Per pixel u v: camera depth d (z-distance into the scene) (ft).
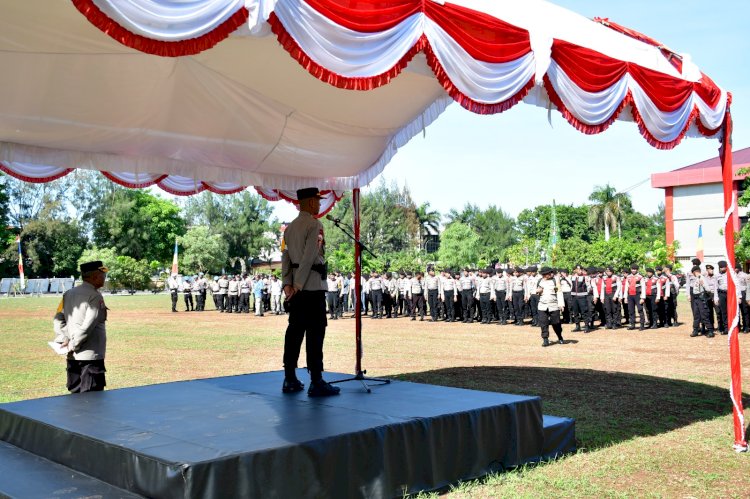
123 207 193.77
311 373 20.59
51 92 19.53
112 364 40.78
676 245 124.26
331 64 14.12
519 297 72.43
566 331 64.64
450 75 16.31
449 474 16.72
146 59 18.98
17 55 17.43
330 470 14.28
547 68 18.53
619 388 31.99
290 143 25.93
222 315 93.45
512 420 18.56
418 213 233.76
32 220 187.11
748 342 52.21
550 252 112.27
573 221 265.54
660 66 22.18
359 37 14.57
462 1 16.71
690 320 75.31
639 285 65.21
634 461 19.49
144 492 12.92
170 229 215.10
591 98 19.70
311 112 23.99
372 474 15.08
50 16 15.78
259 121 24.00
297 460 13.74
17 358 43.80
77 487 13.71
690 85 22.94
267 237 239.71
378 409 17.66
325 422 15.92
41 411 17.97
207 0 12.44
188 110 22.52
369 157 28.14
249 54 19.56
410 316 88.38
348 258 131.13
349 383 23.06
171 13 12.00
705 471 18.53
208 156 26.09
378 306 87.10
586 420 25.08
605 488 16.90
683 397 29.73
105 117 21.66
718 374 36.47
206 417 16.85
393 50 15.29
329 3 14.06
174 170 26.12
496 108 17.39
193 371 37.68
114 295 175.63
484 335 60.80
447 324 75.10
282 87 22.07
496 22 17.35
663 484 17.35
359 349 26.50
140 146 24.22
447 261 193.26
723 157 24.09
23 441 17.26
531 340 55.93
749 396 30.04
